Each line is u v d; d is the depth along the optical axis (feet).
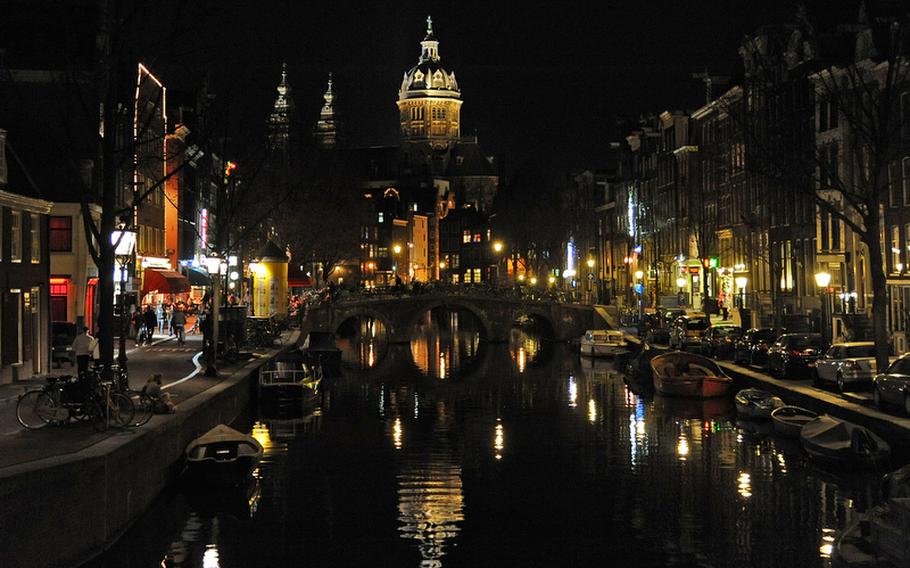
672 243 325.42
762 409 137.08
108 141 102.27
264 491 103.04
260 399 155.94
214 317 143.02
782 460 115.34
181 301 266.36
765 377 155.84
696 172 307.99
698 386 170.91
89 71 168.35
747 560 79.97
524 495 101.45
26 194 127.44
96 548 71.82
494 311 342.03
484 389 195.93
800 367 149.48
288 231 289.74
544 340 351.46
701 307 276.62
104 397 85.51
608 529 89.04
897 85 133.39
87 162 166.81
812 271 217.77
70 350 145.18
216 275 155.02
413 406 170.71
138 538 81.25
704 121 301.02
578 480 107.96
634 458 119.14
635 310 315.58
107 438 80.53
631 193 370.73
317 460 119.44
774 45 230.48
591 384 202.90
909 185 171.32
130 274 153.99
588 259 431.84
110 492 74.49
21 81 167.84
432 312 553.64
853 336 160.66
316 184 308.40
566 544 84.74
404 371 237.25
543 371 233.96
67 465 67.36
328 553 81.97
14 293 122.62
